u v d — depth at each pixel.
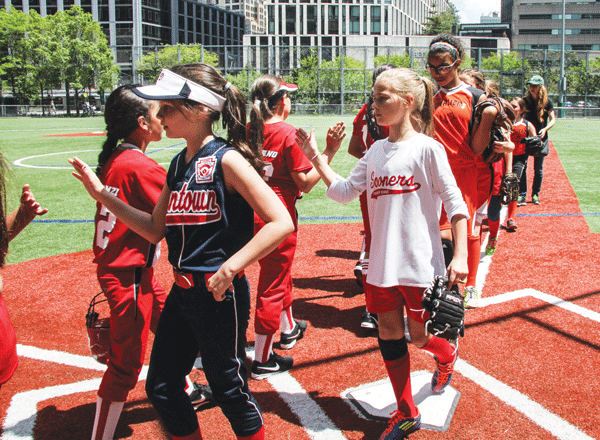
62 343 3.62
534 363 3.13
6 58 49.44
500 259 5.37
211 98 1.89
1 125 32.59
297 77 40.00
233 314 1.95
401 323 2.39
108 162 2.46
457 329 2.16
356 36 86.19
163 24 85.88
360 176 2.50
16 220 2.29
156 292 2.80
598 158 14.43
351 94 39.84
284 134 3.12
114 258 2.36
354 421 2.59
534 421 2.53
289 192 3.21
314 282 4.87
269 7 88.50
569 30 103.31
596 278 4.70
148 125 2.49
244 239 1.98
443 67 3.46
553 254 5.52
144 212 2.24
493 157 3.59
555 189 9.81
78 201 8.95
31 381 3.08
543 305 4.06
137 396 2.93
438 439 2.41
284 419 2.62
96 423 2.36
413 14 111.88
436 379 2.73
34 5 77.00
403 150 2.25
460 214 2.19
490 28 105.06
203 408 2.76
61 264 5.50
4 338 1.93
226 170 1.87
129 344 2.38
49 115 48.62
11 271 5.26
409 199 2.24
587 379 2.93
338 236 6.64
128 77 49.00
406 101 2.25
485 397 2.76
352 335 3.65
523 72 39.78
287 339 3.44
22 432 2.55
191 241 1.91
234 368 1.99
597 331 3.58
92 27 47.12
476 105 3.48
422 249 2.25
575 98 39.81
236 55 42.28
